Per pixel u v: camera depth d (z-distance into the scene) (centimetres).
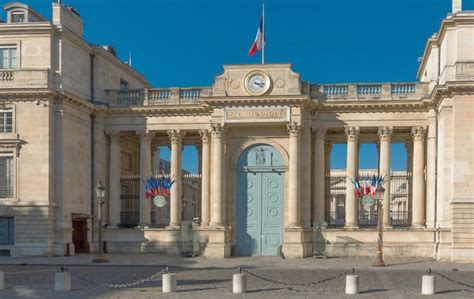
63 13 3762
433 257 3566
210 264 3172
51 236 3581
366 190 3694
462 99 3331
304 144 3791
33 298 1884
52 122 3625
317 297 1891
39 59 3641
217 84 3762
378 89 3841
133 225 4116
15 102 3609
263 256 3753
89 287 2158
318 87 3884
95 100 4031
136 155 4653
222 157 3766
